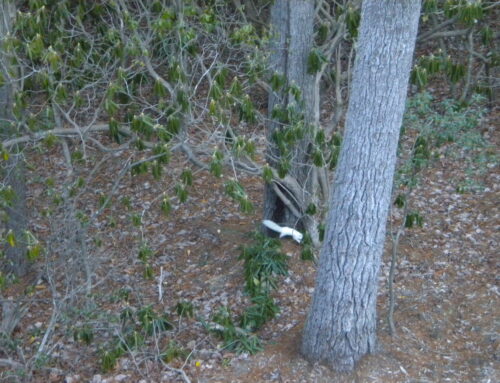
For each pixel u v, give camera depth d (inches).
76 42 427.2
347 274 333.7
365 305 340.5
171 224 521.0
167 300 436.1
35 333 395.5
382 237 334.0
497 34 621.9
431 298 405.1
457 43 658.2
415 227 475.8
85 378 372.8
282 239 465.1
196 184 566.6
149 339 395.9
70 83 410.9
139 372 368.5
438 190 516.4
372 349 353.4
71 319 374.0
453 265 435.2
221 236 494.9
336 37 440.1
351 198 323.3
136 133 388.2
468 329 381.4
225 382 355.3
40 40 347.6
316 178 446.9
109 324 390.0
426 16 419.5
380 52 304.0
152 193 558.9
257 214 521.3
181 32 380.8
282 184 439.5
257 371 358.6
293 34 424.2
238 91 382.9
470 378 346.6
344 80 509.4
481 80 581.3
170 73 380.8
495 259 436.5
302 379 346.3
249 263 416.8
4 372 363.3
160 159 381.7
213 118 417.4
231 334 379.2
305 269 437.4
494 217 479.2
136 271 466.3
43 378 374.9
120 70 369.7
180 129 388.5
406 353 360.5
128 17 384.8
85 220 401.4
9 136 405.7
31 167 421.4
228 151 397.1
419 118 407.2
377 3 300.8
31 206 521.0
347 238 328.8
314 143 426.6
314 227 449.7
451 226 475.8
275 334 386.6
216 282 446.9
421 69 383.9
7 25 381.7
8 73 374.9
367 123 312.2
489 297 402.6
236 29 411.2
